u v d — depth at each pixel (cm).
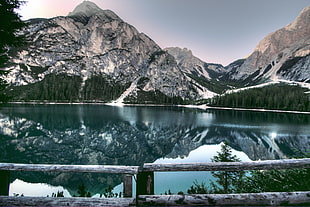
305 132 6575
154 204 398
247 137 5878
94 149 4234
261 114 13162
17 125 6225
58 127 6297
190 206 398
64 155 3603
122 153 4097
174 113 13675
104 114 10850
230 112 14975
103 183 2184
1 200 399
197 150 4466
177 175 2073
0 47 936
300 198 402
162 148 4644
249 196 404
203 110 17075
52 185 2075
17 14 931
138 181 419
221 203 400
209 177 1988
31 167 428
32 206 396
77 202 399
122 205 396
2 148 3769
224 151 1825
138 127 7338
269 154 4050
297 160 425
